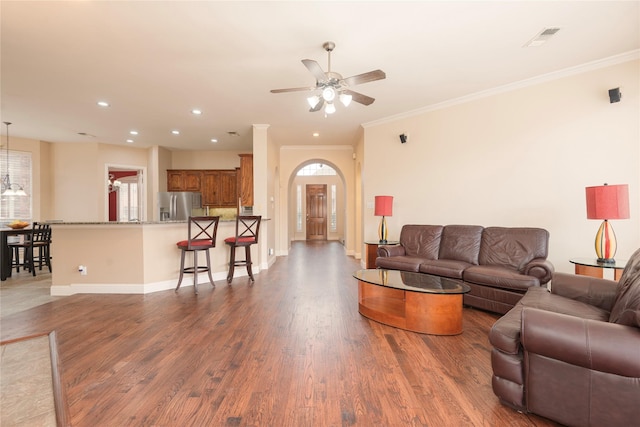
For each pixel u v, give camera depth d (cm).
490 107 418
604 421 142
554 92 369
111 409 170
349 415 166
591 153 348
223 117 525
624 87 329
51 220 666
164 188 775
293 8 243
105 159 727
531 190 387
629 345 135
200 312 334
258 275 530
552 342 150
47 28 266
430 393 186
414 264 386
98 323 301
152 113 502
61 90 405
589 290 226
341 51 310
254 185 575
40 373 202
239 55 316
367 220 562
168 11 245
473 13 252
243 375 206
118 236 415
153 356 232
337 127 591
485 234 391
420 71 357
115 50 304
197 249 416
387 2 238
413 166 500
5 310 342
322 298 388
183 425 158
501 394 172
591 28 276
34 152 677
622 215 273
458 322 274
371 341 260
